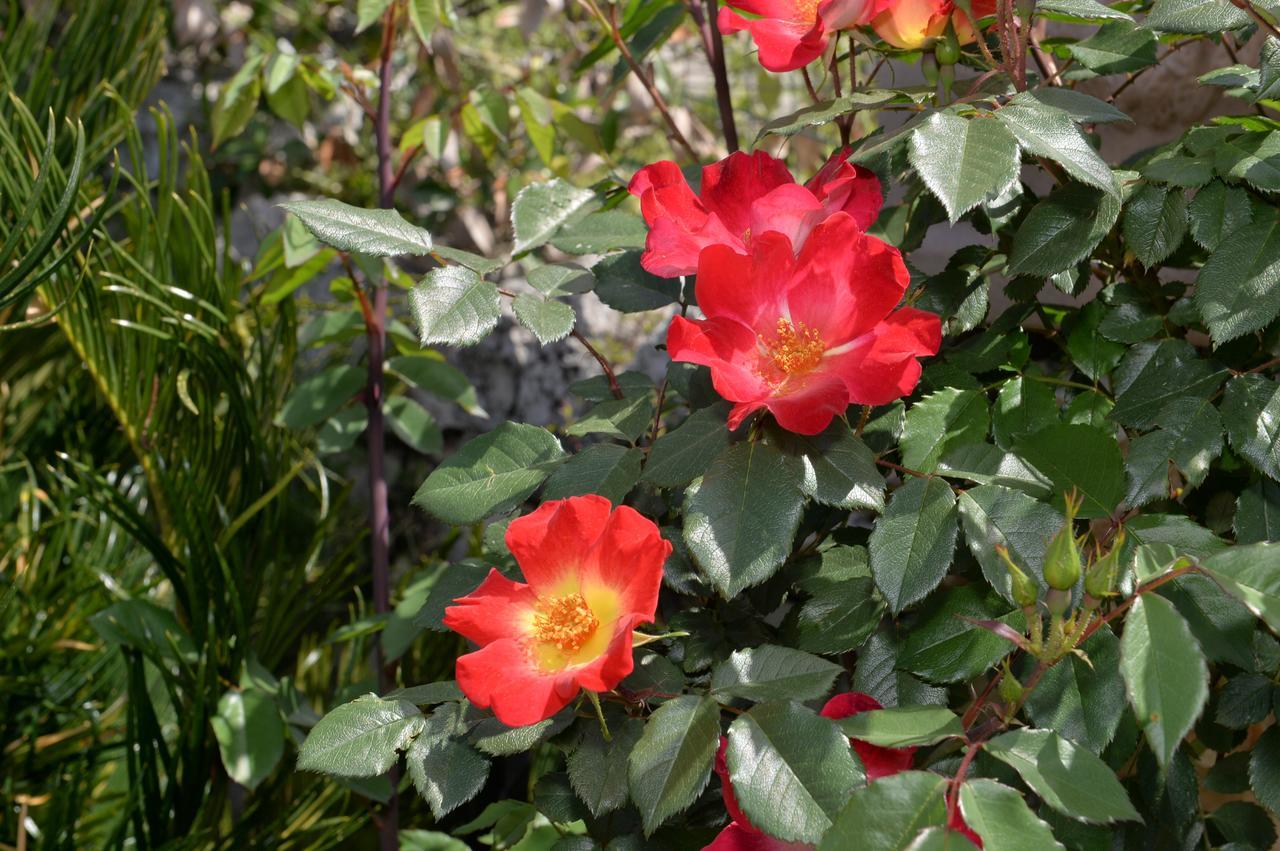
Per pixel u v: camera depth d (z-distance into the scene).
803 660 0.44
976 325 0.58
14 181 0.69
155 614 0.78
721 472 0.45
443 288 0.50
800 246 0.48
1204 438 0.49
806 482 0.45
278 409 0.86
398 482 1.14
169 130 0.92
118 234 1.11
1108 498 0.47
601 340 1.08
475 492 0.52
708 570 0.44
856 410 0.51
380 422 0.82
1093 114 0.47
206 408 0.79
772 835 0.40
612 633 0.44
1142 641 0.38
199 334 0.74
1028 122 0.46
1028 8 0.49
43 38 0.91
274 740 0.72
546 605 0.45
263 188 1.36
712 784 0.49
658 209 0.49
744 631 0.52
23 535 0.95
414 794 0.84
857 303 0.46
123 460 1.02
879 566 0.45
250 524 0.82
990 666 0.46
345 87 0.85
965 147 0.45
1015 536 0.45
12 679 0.87
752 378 0.46
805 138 1.08
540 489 0.57
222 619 0.76
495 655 0.44
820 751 0.41
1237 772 0.50
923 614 0.47
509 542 0.46
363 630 0.76
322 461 1.13
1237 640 0.44
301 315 1.11
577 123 0.84
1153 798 0.47
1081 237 0.49
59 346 0.94
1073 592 0.45
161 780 0.85
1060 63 0.65
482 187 1.30
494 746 0.45
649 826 0.41
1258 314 0.47
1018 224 0.56
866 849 0.38
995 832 0.38
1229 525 0.53
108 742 0.90
